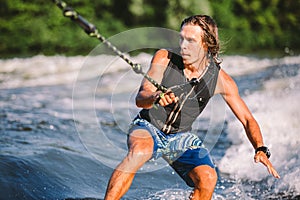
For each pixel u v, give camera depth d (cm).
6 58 5462
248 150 2009
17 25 6069
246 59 5253
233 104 1295
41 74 4322
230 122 2417
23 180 1484
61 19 6116
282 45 6900
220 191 1617
